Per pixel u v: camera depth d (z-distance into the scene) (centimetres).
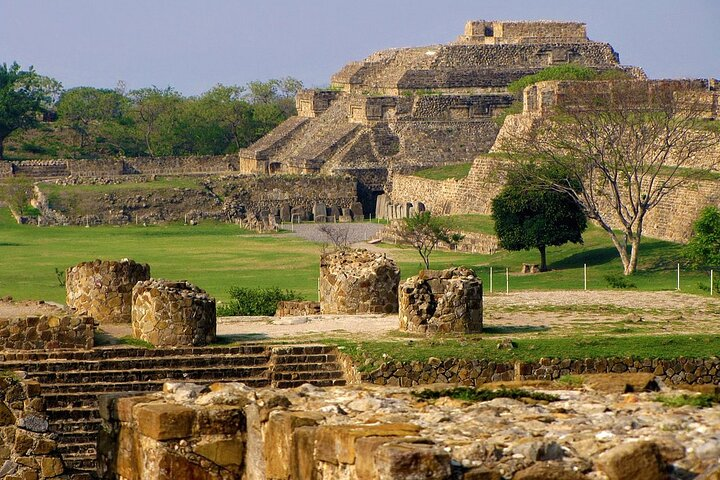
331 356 10250
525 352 10206
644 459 4328
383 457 4244
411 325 11006
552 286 19550
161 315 10331
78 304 11381
